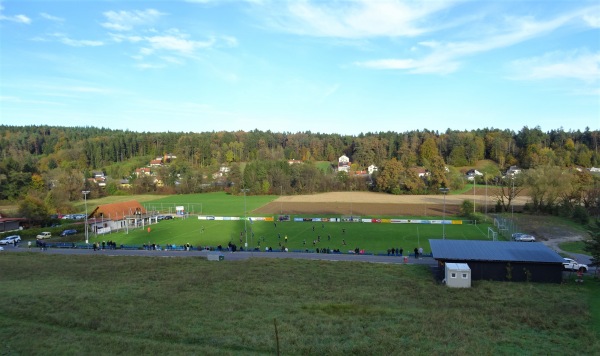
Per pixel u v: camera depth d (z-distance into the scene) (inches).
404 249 2989.7
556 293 1674.5
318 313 1357.0
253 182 7249.0
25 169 6368.1
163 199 6850.4
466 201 4680.1
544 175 4490.7
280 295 1598.2
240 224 4357.8
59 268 2186.3
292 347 1050.1
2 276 1980.8
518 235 3112.7
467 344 1082.1
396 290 1715.1
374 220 4446.4
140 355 999.0
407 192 6924.2
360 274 2047.2
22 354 1015.0
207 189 7746.1
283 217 4660.4
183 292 1630.2
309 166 7534.5
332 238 3469.5
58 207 5167.3
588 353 1048.2
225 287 1723.7
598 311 1424.7
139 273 2044.8
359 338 1120.8
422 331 1179.3
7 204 5570.9
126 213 4288.9
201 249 3043.8
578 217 3937.0
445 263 1907.0
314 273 2053.4
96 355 1000.9
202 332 1154.0
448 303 1513.3
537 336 1167.0
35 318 1299.2
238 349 1048.8
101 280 1873.8
